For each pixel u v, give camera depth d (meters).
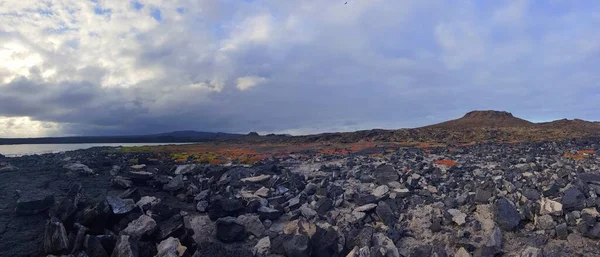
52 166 22.30
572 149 31.34
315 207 14.74
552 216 11.95
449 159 26.92
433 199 15.04
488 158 26.42
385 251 10.67
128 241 9.72
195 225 13.49
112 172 19.89
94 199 14.10
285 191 17.33
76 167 19.81
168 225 11.63
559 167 19.83
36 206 12.15
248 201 15.64
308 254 10.73
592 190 13.93
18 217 11.89
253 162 29.05
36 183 16.45
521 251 10.67
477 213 13.22
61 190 15.41
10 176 18.08
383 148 39.78
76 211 11.57
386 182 17.80
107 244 10.16
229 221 12.61
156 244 10.85
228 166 24.56
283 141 60.44
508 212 12.19
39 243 10.53
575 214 11.83
